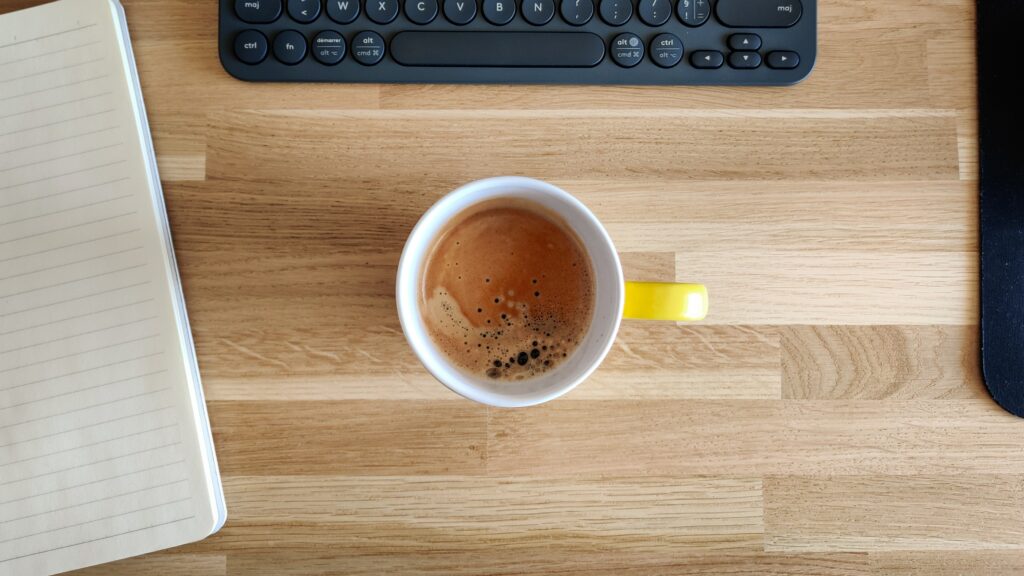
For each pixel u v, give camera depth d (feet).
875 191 1.29
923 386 1.28
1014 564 1.26
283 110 1.28
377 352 1.27
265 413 1.26
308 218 1.27
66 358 1.23
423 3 1.25
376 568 1.25
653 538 1.27
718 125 1.29
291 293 1.27
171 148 1.27
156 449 1.22
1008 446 1.27
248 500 1.25
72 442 1.22
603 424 1.27
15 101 1.24
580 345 1.19
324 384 1.26
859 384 1.28
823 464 1.27
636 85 1.28
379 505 1.26
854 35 1.29
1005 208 1.28
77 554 1.21
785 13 1.27
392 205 1.28
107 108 1.25
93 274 1.23
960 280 1.29
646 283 1.12
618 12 1.26
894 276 1.29
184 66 1.28
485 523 1.26
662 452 1.27
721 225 1.29
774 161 1.30
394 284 1.27
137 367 1.23
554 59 1.26
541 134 1.29
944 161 1.30
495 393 1.09
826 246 1.29
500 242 1.20
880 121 1.29
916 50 1.29
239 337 1.26
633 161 1.29
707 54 1.26
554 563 1.26
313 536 1.25
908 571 1.26
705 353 1.28
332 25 1.25
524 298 1.20
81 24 1.24
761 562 1.27
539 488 1.26
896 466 1.27
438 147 1.28
